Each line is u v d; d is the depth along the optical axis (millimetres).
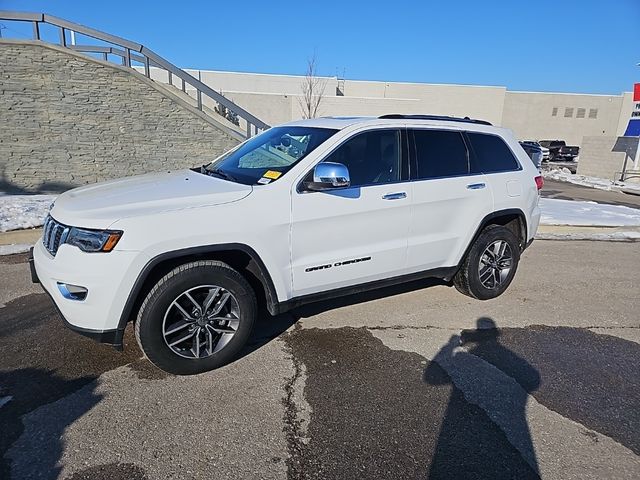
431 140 4145
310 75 35344
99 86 11055
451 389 3086
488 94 45500
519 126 48375
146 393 2932
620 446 2561
